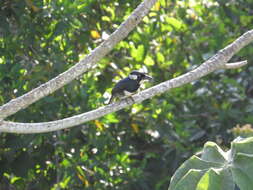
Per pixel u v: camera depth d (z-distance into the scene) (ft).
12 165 41.57
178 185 24.89
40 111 39.70
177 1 51.83
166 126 45.52
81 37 43.88
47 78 40.63
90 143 41.88
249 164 24.64
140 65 45.80
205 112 50.65
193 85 50.85
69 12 41.16
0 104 38.78
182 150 46.47
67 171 41.68
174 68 50.88
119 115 44.57
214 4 54.65
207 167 25.99
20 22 41.50
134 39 46.03
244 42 33.45
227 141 49.01
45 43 42.09
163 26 47.75
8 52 40.78
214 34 51.55
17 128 28.99
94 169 42.70
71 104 41.42
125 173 43.52
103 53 30.35
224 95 52.06
